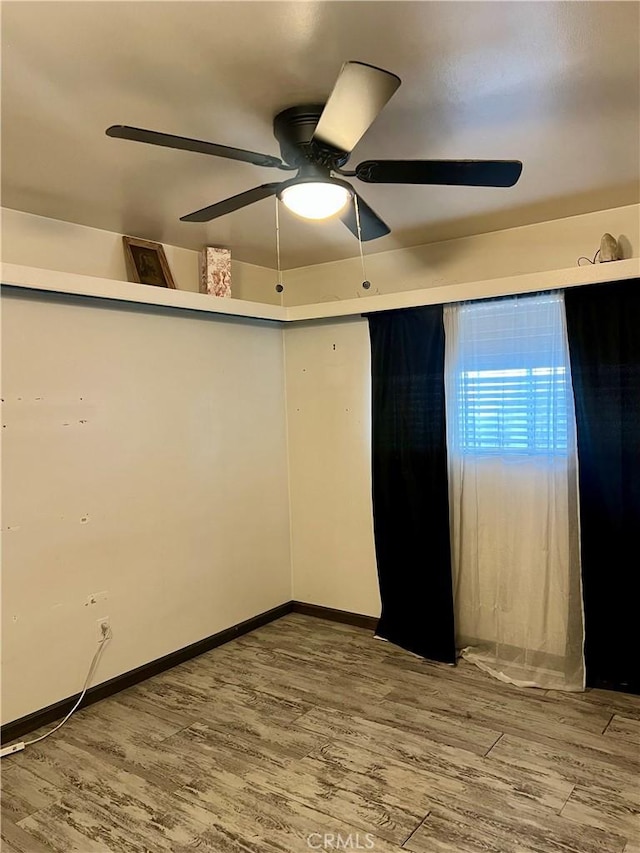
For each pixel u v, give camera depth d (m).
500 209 3.04
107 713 2.88
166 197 2.77
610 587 2.96
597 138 2.26
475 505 3.38
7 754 2.54
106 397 3.07
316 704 2.94
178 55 1.66
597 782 2.28
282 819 2.11
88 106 1.94
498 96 1.94
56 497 2.84
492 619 3.34
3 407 2.64
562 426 3.09
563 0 1.45
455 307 3.39
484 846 1.96
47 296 2.80
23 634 2.71
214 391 3.70
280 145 2.04
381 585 3.74
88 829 2.08
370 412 3.84
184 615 3.49
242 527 3.90
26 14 1.45
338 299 4.10
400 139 2.26
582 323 2.99
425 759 2.45
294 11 1.47
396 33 1.58
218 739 2.64
